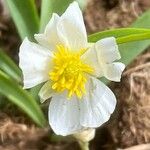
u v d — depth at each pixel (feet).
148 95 0.37
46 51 0.27
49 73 0.27
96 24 0.40
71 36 0.27
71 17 0.26
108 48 0.26
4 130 0.37
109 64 0.26
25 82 0.26
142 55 0.38
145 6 0.41
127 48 0.33
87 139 0.32
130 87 0.37
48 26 0.26
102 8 0.41
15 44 0.40
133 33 0.29
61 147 0.38
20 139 0.37
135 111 0.37
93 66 0.27
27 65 0.26
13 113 0.37
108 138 0.37
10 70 0.34
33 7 0.33
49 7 0.32
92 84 0.28
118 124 0.37
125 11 0.41
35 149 0.37
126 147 0.37
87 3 0.41
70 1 0.32
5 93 0.33
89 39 0.30
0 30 0.40
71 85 0.27
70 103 0.29
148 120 0.37
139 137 0.37
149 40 0.34
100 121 0.28
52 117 0.29
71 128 0.29
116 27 0.40
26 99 0.33
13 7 0.33
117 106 0.37
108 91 0.28
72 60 0.27
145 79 0.38
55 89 0.28
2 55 0.34
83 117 0.28
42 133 0.37
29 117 0.37
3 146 0.37
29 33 0.34
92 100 0.28
